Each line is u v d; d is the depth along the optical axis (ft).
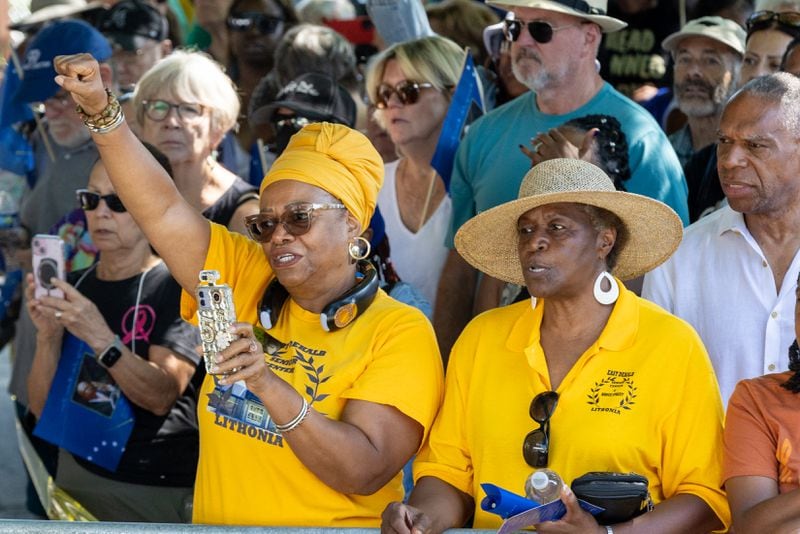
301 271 35.12
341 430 33.37
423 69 52.49
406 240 53.16
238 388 35.24
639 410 33.42
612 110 48.85
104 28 65.98
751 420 33.27
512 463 34.01
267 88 60.54
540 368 34.35
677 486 33.60
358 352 35.22
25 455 56.24
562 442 33.55
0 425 75.05
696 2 61.41
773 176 38.22
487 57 62.64
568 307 34.78
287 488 34.68
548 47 48.62
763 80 38.83
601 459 33.22
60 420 47.14
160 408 46.44
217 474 35.40
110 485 46.93
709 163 50.75
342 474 33.50
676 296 40.60
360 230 36.17
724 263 40.06
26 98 59.11
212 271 31.45
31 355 58.18
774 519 31.40
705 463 33.35
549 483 30.60
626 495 31.01
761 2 51.57
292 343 35.81
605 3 48.83
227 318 31.09
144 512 46.93
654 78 62.34
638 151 47.34
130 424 46.57
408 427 35.22
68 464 47.83
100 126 34.32
